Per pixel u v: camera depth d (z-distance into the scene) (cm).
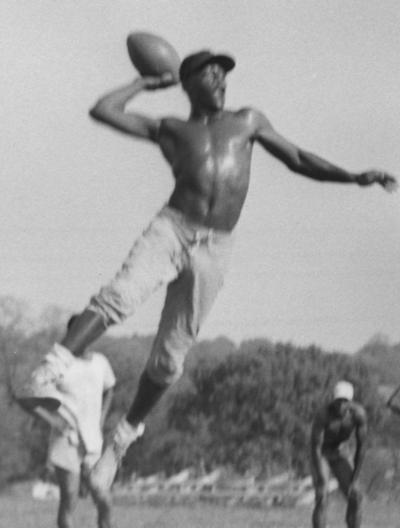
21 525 1566
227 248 840
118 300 816
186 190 833
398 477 2361
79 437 1248
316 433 1395
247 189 846
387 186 880
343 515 1862
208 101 846
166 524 1623
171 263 829
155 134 850
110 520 1235
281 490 2169
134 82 859
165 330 845
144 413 875
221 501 2122
